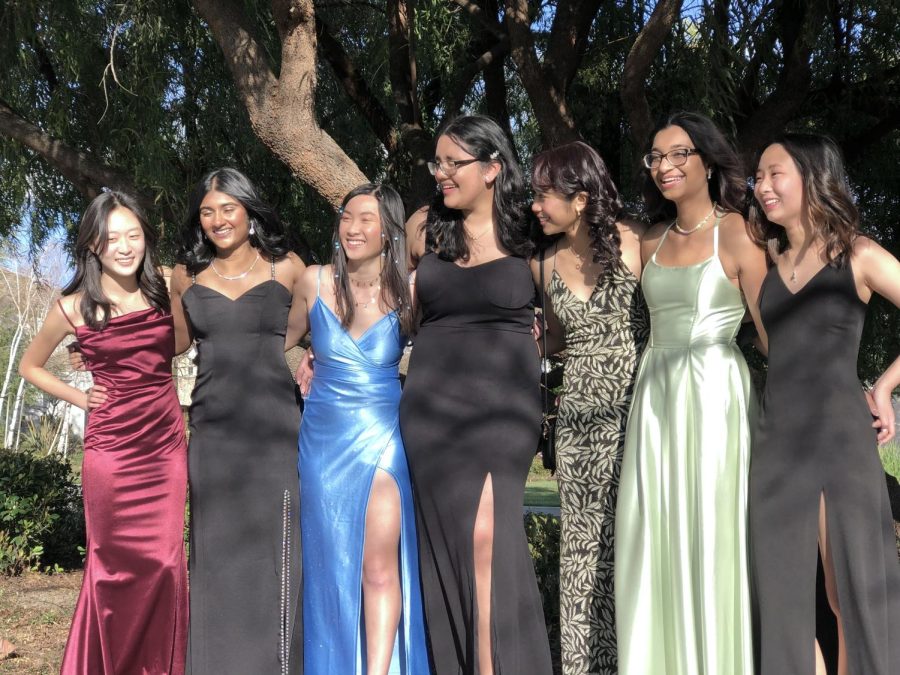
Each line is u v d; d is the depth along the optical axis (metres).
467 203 3.45
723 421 3.21
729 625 3.14
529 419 3.45
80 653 3.63
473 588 3.35
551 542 4.80
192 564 3.65
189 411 3.78
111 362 3.66
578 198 3.41
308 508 3.60
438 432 3.41
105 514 3.67
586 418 3.50
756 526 3.11
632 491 3.31
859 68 6.24
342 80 6.74
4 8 6.05
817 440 3.02
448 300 3.47
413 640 3.59
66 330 3.72
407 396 3.50
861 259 3.03
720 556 3.15
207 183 3.63
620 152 6.75
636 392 3.38
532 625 3.39
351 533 3.53
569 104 6.46
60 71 6.85
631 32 6.31
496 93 6.63
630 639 3.24
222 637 3.58
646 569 3.26
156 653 3.71
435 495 3.41
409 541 3.59
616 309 3.47
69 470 8.18
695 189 3.27
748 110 5.93
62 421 16.48
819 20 5.17
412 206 6.17
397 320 3.58
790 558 3.03
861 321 3.08
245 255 3.70
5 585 6.62
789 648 3.02
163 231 6.32
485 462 3.38
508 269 3.46
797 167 3.05
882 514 3.04
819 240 3.06
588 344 3.51
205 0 4.91
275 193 7.19
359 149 7.52
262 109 4.91
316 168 4.95
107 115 6.55
